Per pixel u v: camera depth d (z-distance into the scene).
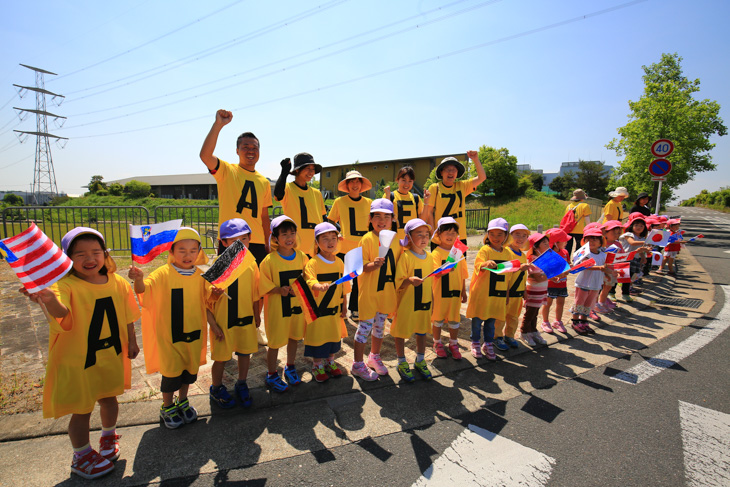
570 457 2.65
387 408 3.26
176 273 2.92
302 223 4.75
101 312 2.49
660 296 7.12
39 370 3.61
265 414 3.12
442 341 4.83
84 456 2.38
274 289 3.36
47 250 2.14
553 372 4.02
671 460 2.63
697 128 16.67
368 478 2.42
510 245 4.63
